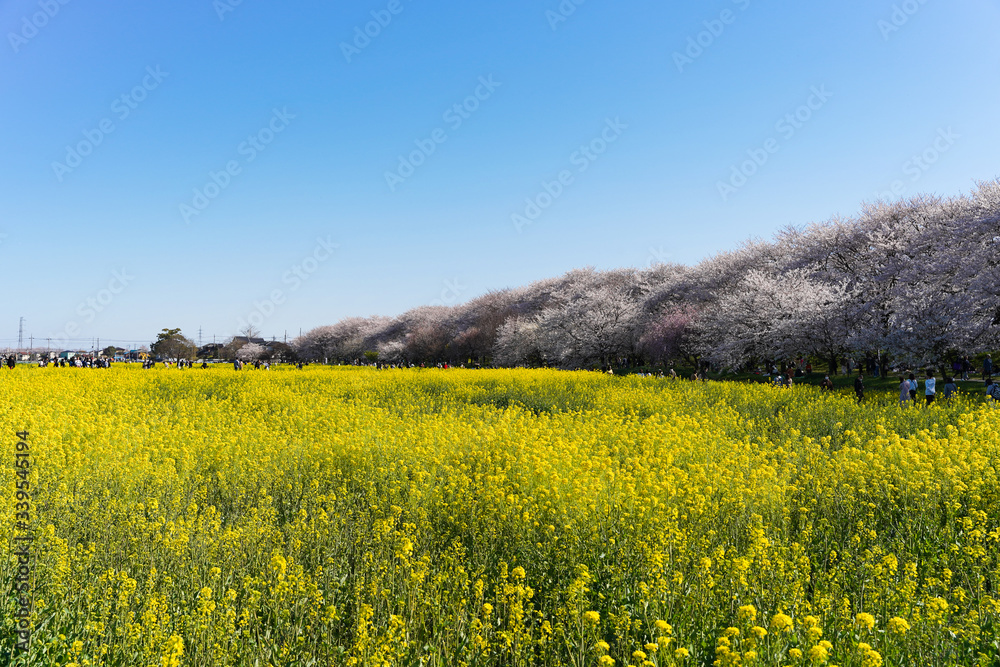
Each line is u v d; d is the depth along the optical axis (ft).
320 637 16.08
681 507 23.49
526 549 20.30
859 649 13.00
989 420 44.11
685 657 13.66
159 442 36.06
